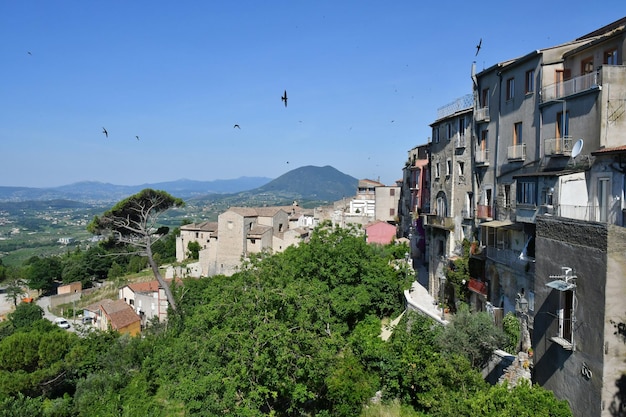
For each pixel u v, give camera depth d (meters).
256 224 76.31
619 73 19.42
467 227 31.88
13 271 116.06
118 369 35.19
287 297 24.27
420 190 48.28
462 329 22.09
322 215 94.75
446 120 34.81
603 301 12.87
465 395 17.25
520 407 13.53
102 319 63.25
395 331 28.27
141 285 68.94
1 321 76.88
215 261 75.31
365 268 34.88
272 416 20.27
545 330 16.06
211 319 24.14
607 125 19.48
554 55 23.88
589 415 13.38
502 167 27.56
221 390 20.81
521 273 23.73
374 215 88.31
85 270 97.31
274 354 21.38
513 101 26.56
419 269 44.03
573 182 20.41
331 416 22.52
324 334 25.81
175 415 26.66
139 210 45.62
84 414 30.06
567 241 14.75
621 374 12.84
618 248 12.75
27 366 38.50
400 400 21.67
